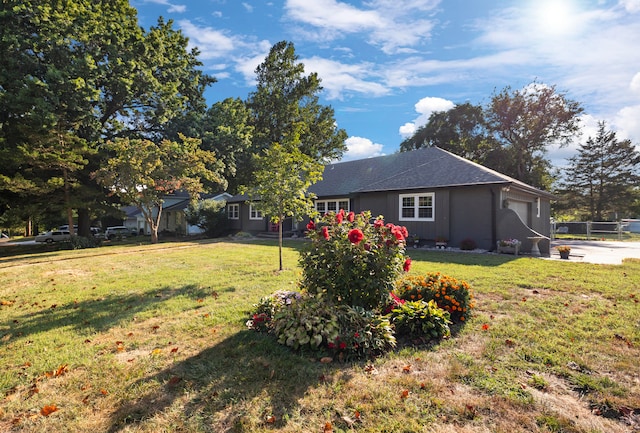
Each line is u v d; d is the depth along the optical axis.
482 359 3.09
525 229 11.20
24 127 14.89
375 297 3.79
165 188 17.69
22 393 2.67
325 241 3.94
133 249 14.23
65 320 4.50
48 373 2.94
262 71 36.22
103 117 20.75
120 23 19.19
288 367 2.98
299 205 8.05
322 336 3.22
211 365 3.05
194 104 26.14
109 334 3.93
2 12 15.08
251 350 3.35
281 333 3.54
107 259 10.84
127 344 3.60
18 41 15.52
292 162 8.06
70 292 6.18
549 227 19.61
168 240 20.84
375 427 2.15
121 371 2.97
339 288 3.77
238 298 5.42
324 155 36.22
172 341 3.65
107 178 16.09
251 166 29.77
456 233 12.68
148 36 20.47
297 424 2.21
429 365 2.99
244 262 9.49
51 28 16.25
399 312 3.73
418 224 13.68
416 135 39.12
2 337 3.89
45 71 16.45
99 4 18.59
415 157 17.00
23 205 17.02
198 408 2.40
